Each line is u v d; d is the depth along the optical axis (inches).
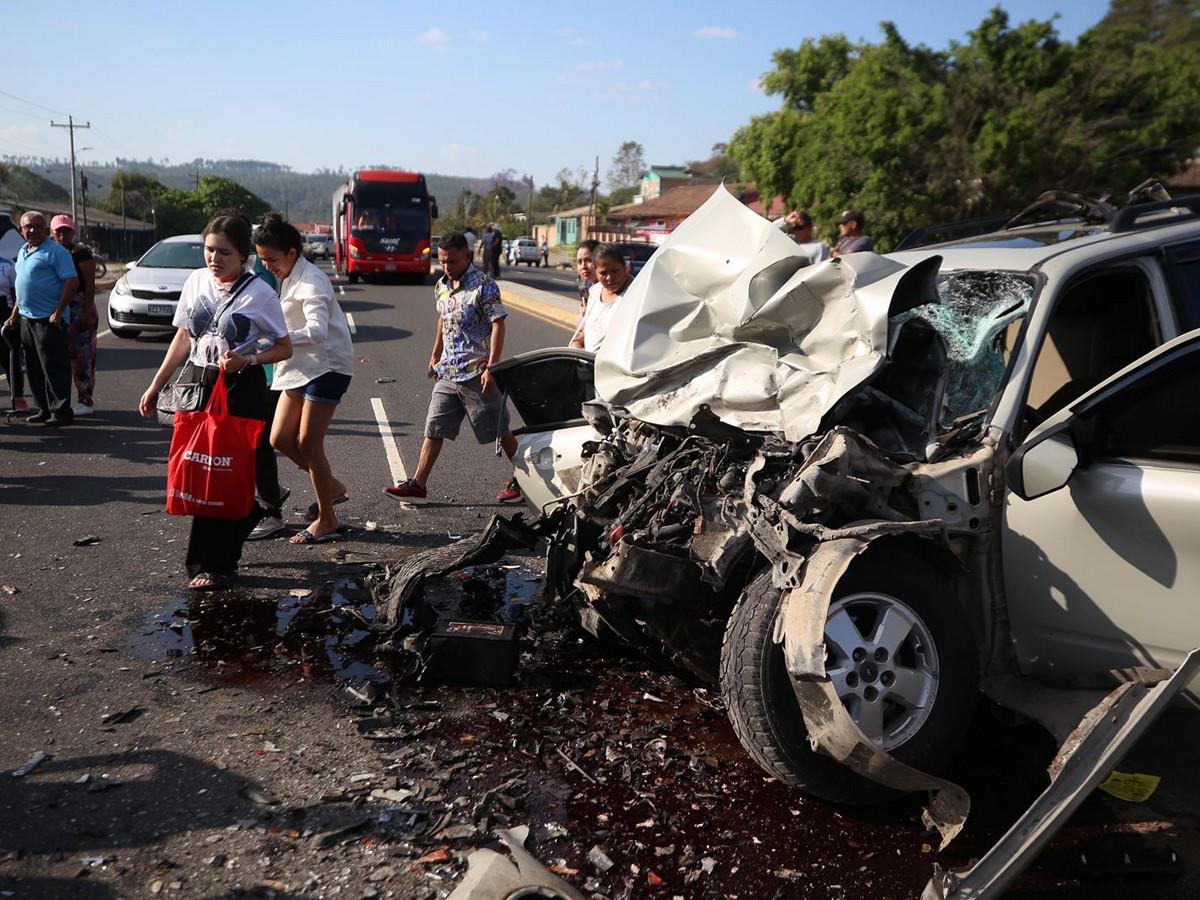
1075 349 150.7
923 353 144.9
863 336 139.6
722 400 147.9
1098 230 162.9
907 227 908.0
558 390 202.5
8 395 433.1
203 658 168.6
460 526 248.8
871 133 911.7
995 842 119.3
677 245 168.6
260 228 211.5
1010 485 123.7
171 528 243.4
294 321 217.8
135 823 119.3
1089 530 125.1
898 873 113.1
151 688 156.7
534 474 194.9
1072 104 880.3
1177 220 162.4
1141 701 108.8
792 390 142.3
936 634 127.0
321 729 144.3
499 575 212.7
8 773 130.3
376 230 1229.1
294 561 219.5
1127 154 869.2
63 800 124.0
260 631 180.7
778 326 150.3
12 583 202.7
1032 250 156.8
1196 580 117.5
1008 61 894.4
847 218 345.7
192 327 193.2
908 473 129.6
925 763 125.4
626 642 165.5
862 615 128.4
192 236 677.3
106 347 587.5
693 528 138.3
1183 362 124.8
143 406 205.2
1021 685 131.6
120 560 218.7
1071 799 103.3
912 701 126.0
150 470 302.0
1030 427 140.0
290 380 218.8
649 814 123.7
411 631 178.2
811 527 123.7
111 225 3147.1
